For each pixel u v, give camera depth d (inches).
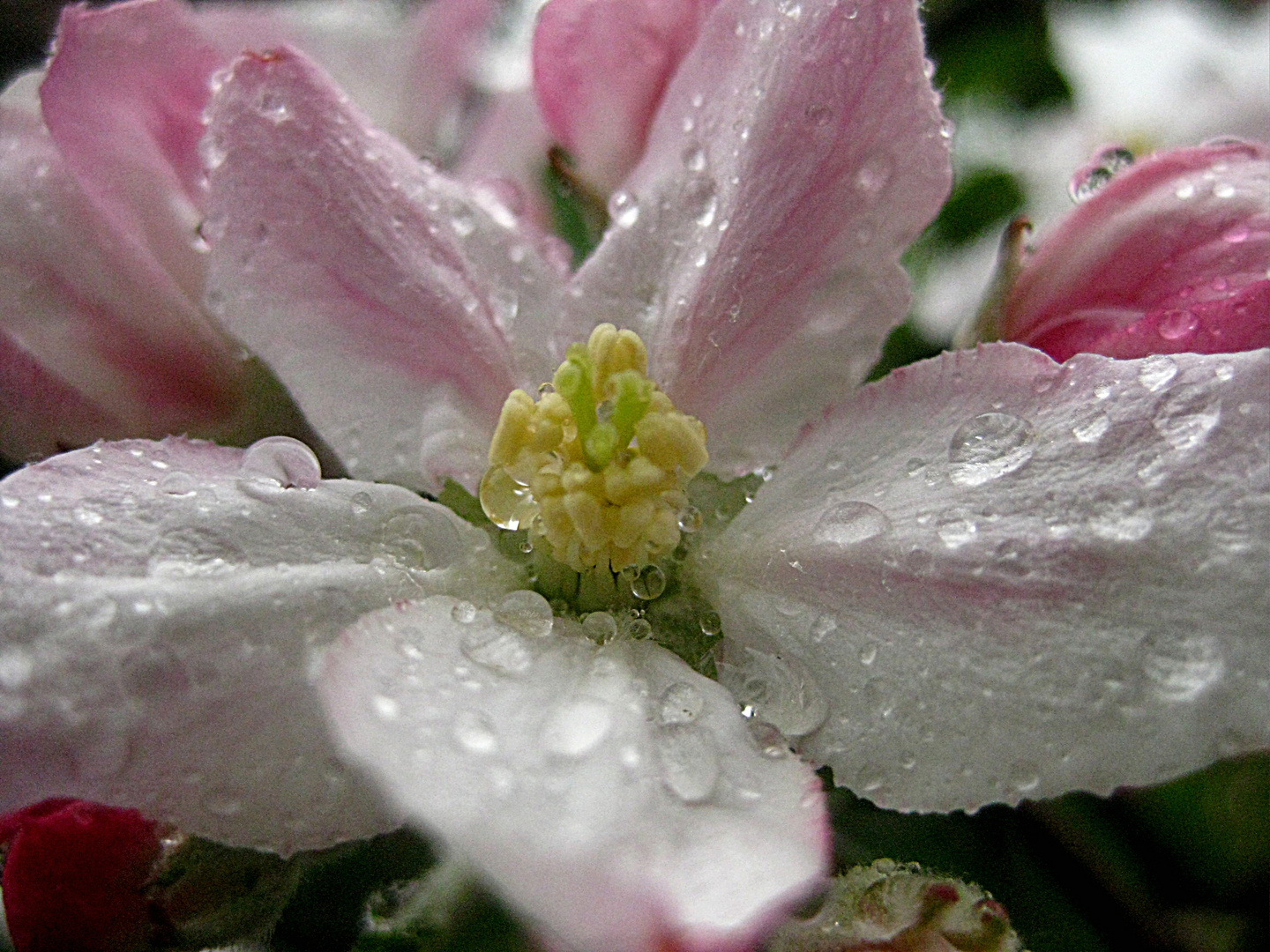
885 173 2.1
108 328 2.5
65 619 1.8
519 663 2.0
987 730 1.9
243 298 2.2
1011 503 1.9
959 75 3.7
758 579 2.1
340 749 1.8
